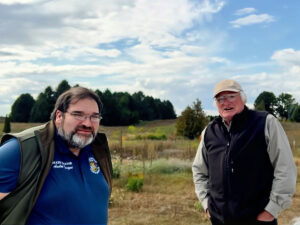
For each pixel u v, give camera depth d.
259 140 1.53
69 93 1.08
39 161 0.99
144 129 24.50
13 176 0.96
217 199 1.62
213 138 1.68
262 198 1.54
